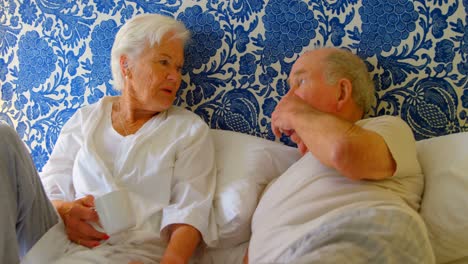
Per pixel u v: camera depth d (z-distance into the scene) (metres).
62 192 1.23
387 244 0.75
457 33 1.17
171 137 1.21
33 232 1.04
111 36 1.47
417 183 0.96
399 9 1.21
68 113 1.52
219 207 1.14
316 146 0.90
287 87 1.31
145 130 1.21
